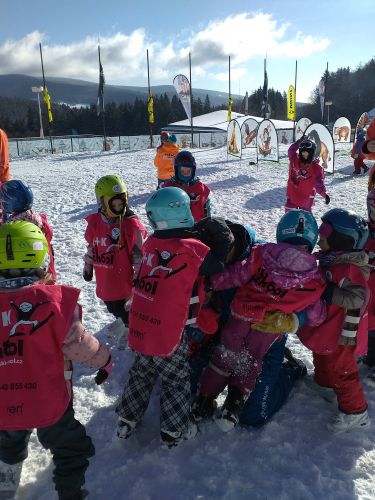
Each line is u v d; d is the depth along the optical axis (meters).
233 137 19.25
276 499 2.42
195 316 2.80
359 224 2.80
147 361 2.85
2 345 2.15
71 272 6.13
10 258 2.19
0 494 2.45
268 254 2.85
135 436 2.97
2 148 4.99
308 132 15.51
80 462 2.37
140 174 15.73
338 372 2.90
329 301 2.79
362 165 14.79
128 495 2.49
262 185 12.70
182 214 2.70
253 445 2.84
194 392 3.28
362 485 2.52
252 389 2.94
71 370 2.41
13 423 2.12
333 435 2.93
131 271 3.86
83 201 11.22
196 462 2.70
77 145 31.45
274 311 2.82
